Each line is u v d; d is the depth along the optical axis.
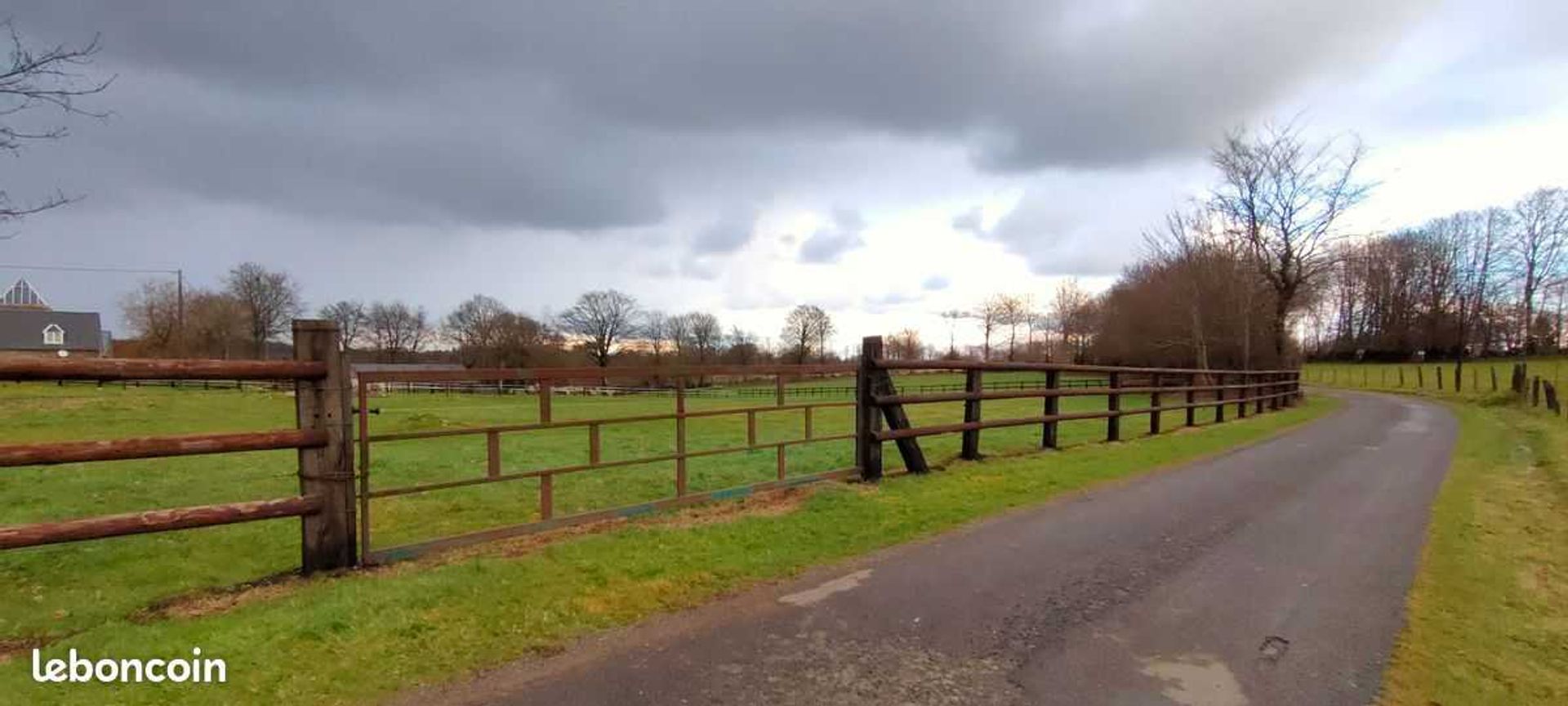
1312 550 5.55
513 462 12.85
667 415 6.35
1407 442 12.81
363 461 4.76
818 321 86.88
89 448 3.68
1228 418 16.58
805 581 4.64
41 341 80.50
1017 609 4.23
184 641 3.50
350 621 3.72
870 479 7.73
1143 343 40.50
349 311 84.19
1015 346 86.62
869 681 3.32
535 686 3.21
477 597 4.10
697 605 4.20
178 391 43.97
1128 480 8.20
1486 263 66.25
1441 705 3.19
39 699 2.98
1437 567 5.16
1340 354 72.50
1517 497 7.84
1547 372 42.62
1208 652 3.69
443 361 83.50
